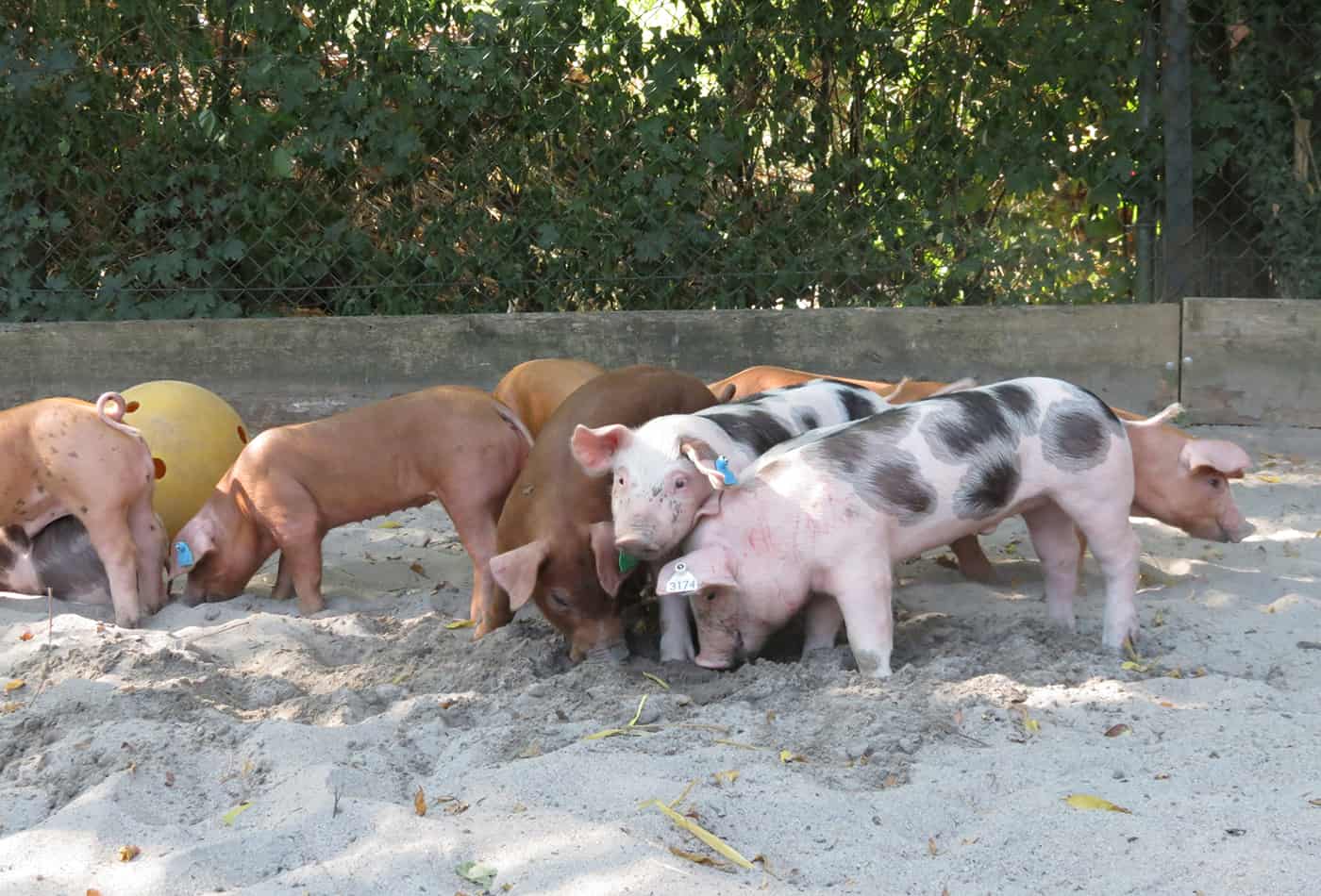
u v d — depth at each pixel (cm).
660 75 597
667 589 391
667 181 604
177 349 598
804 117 603
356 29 599
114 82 604
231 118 604
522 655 418
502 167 610
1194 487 448
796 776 361
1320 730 373
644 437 400
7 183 602
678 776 362
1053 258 605
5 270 609
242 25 599
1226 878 335
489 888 336
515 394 495
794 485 398
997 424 405
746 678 402
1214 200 602
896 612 441
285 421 598
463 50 598
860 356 591
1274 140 593
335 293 617
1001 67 594
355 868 339
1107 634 415
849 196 607
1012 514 413
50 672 413
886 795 357
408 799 361
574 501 415
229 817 355
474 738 377
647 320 594
